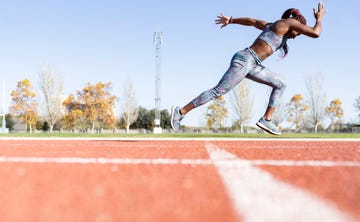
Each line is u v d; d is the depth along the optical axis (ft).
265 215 3.50
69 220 3.41
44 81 136.56
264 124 18.74
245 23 19.52
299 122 175.01
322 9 17.66
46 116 141.69
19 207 3.95
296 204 3.96
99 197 4.47
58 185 5.30
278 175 6.17
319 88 154.30
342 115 179.32
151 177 6.05
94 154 10.84
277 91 18.62
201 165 7.79
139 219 3.43
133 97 160.15
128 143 20.80
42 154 10.77
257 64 18.10
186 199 4.32
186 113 18.94
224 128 169.48
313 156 10.46
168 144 20.02
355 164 8.20
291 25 17.54
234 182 5.39
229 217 3.46
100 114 154.20
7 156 9.94
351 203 4.08
